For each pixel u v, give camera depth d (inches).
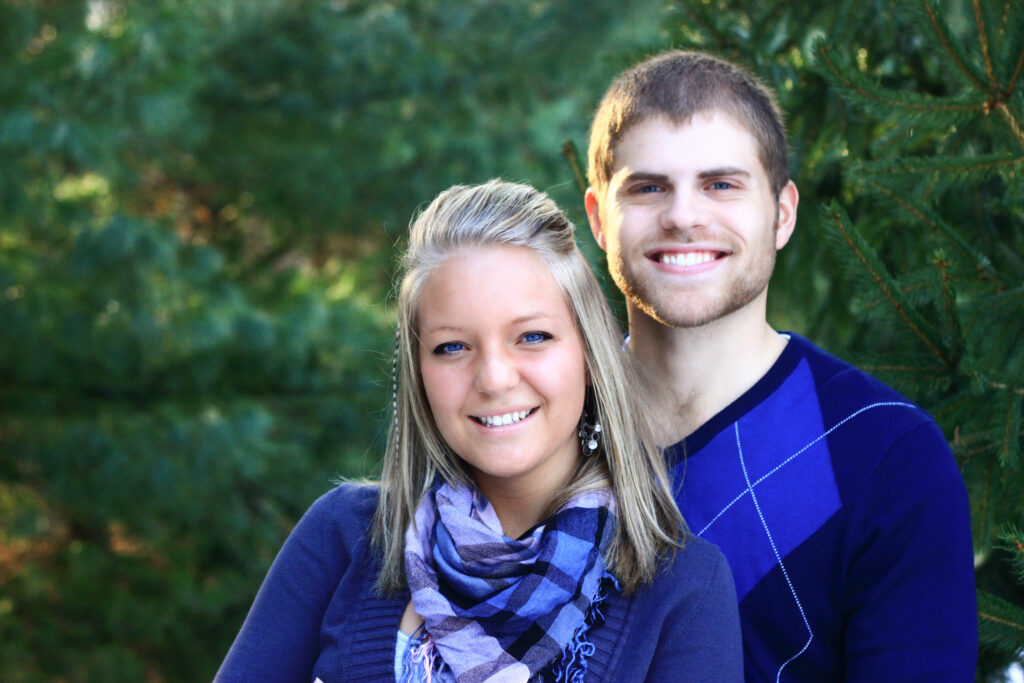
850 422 62.0
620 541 56.9
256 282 311.4
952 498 58.1
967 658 55.6
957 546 57.2
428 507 59.8
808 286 98.7
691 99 64.4
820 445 62.2
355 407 283.6
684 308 64.9
